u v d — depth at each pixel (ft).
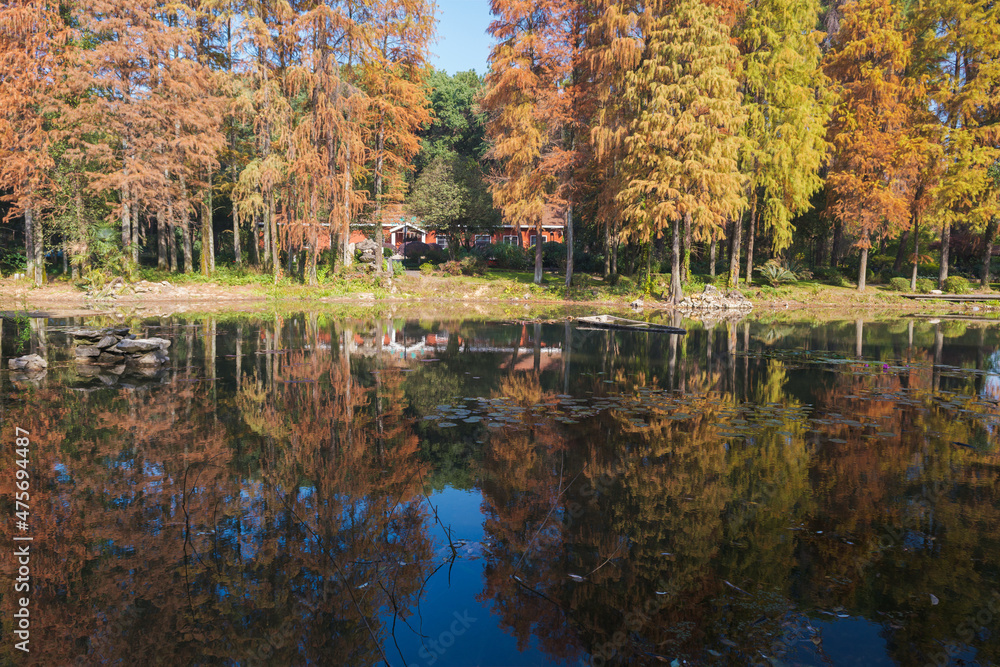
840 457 19.67
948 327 65.67
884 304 100.27
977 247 125.70
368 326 60.08
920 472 18.25
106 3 83.25
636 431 22.61
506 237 161.07
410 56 105.29
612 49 84.38
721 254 138.31
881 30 98.43
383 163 113.29
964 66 103.81
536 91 98.22
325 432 22.06
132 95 90.43
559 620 10.34
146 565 12.12
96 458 18.72
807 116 93.25
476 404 27.04
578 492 16.44
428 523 14.26
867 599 11.16
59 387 29.71
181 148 94.17
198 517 14.44
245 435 21.52
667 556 12.75
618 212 93.40
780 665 9.09
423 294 101.71
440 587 11.43
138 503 15.23
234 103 94.32
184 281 96.27
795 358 41.96
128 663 9.05
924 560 12.68
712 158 80.18
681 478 17.52
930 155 102.12
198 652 9.36
